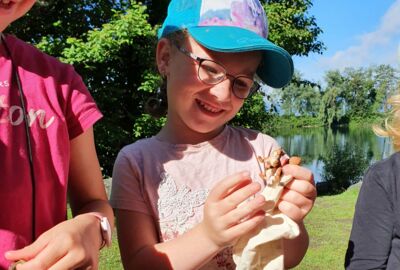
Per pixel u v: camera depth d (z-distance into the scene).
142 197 0.70
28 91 0.54
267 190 0.55
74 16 4.17
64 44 3.79
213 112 0.69
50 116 0.54
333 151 5.91
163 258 0.60
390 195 0.78
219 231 0.53
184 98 0.69
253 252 0.53
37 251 0.44
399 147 0.91
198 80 0.67
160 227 0.69
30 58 0.57
